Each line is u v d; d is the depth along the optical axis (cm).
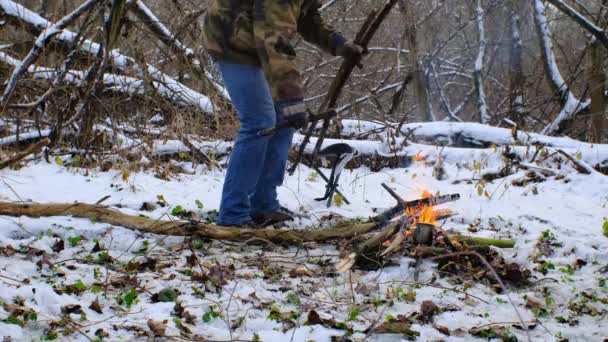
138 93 759
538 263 450
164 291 358
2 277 365
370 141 762
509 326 348
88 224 454
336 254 450
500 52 1419
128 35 760
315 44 464
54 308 333
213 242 458
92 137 698
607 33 1279
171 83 791
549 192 643
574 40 1584
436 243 450
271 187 501
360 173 725
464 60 1516
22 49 791
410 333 327
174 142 719
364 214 555
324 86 1425
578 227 529
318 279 402
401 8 1203
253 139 462
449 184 682
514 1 1378
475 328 340
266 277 400
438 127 816
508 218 548
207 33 456
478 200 609
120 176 623
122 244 439
